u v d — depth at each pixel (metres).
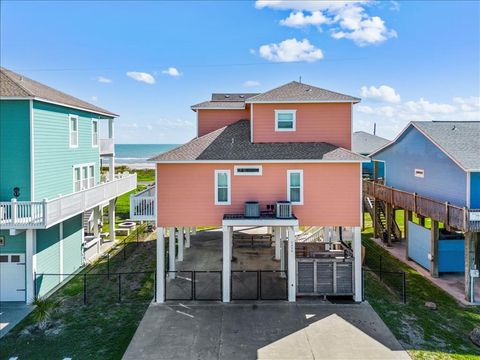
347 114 16.09
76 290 15.12
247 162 14.15
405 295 14.50
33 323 12.04
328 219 14.32
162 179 14.21
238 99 22.42
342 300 13.98
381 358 9.92
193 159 14.05
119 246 22.30
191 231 25.55
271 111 16.16
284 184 14.33
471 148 16.08
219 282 15.93
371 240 23.56
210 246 22.28
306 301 13.84
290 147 15.41
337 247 17.38
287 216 13.78
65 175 16.95
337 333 11.34
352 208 14.28
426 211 16.59
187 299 14.01
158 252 13.88
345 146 16.14
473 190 14.56
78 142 18.45
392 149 22.72
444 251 16.97
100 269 17.92
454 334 11.35
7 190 14.01
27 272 13.78
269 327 11.76
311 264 14.09
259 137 16.20
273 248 21.64
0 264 13.93
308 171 14.29
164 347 10.52
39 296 14.20
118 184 21.95
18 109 14.01
